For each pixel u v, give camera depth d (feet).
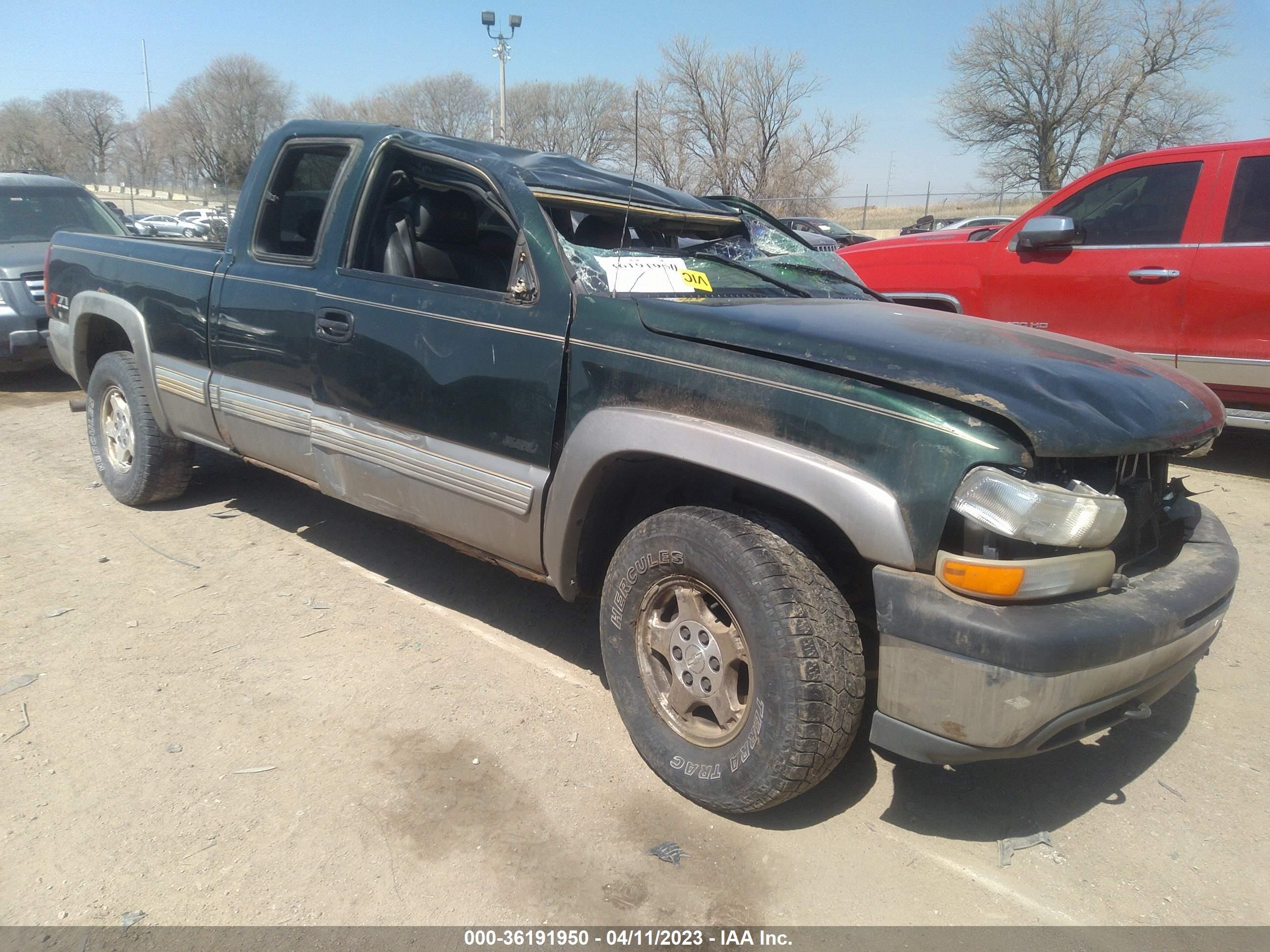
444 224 12.30
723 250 12.92
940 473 7.49
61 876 8.04
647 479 10.07
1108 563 7.89
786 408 8.23
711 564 8.48
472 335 10.45
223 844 8.46
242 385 13.56
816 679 7.94
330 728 10.25
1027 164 120.67
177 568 14.39
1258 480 19.66
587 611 13.47
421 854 8.40
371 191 12.12
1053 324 20.84
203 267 14.16
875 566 7.83
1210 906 8.12
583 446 9.42
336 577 14.23
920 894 8.15
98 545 15.20
